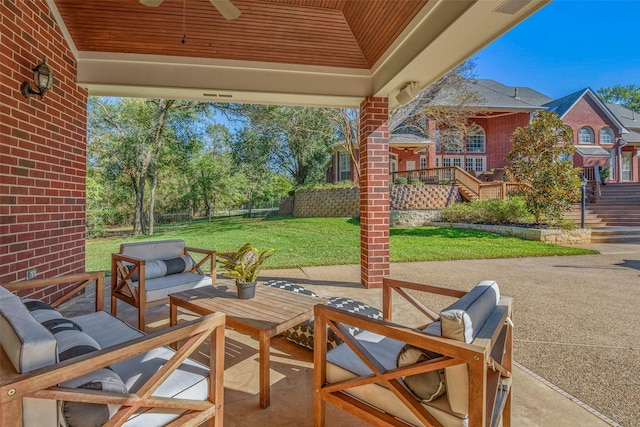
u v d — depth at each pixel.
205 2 3.79
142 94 4.49
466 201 12.74
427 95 12.23
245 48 4.28
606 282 4.93
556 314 3.62
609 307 3.84
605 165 17.25
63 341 1.42
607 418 1.90
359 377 1.65
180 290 3.48
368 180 4.73
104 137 11.21
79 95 4.14
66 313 3.69
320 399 1.81
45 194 3.49
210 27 4.02
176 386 1.55
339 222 11.64
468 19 2.74
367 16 3.84
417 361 1.44
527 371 2.44
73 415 1.18
